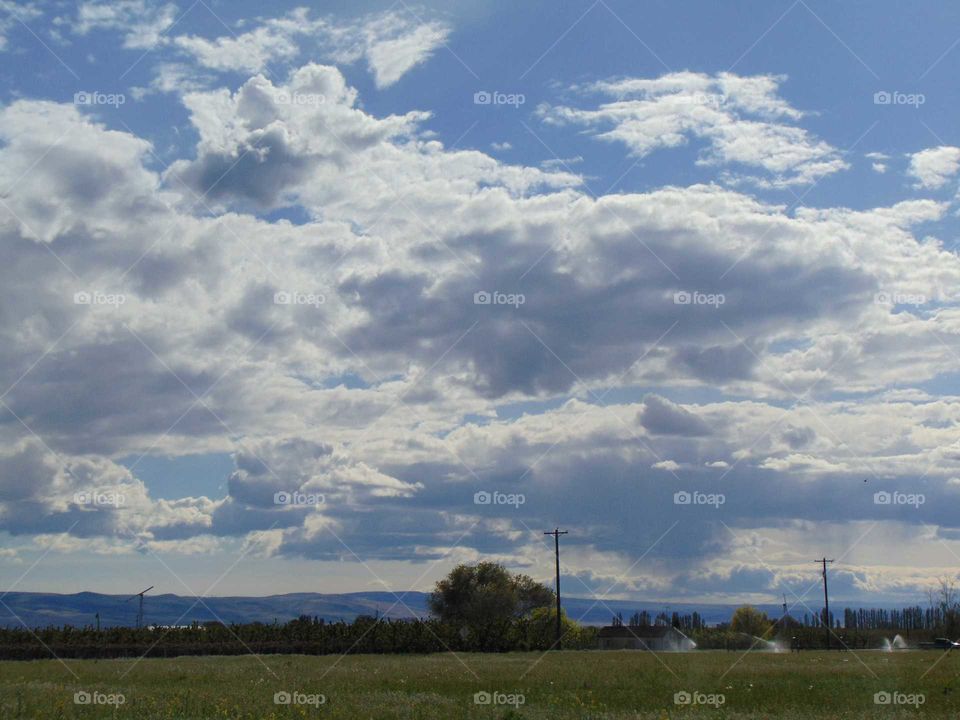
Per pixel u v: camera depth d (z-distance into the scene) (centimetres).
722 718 2312
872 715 2377
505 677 3616
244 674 3869
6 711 2198
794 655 5791
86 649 6003
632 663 4747
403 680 3472
